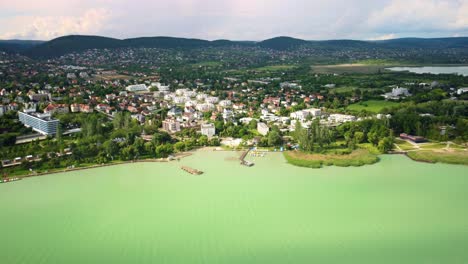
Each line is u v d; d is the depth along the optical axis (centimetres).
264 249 19388
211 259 18612
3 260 18750
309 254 18875
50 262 18538
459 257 18500
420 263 18112
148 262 18450
